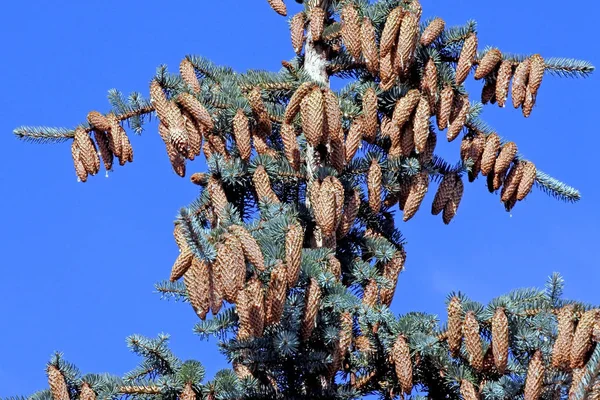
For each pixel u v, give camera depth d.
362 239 17.77
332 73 18.66
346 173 17.16
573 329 13.70
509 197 17.86
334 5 18.78
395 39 16.58
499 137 17.86
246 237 13.70
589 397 12.59
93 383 15.18
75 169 17.03
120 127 17.11
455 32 17.73
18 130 17.09
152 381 15.39
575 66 17.64
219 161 16.77
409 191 17.27
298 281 15.15
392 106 17.61
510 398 14.84
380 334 15.41
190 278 13.44
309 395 15.81
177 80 17.22
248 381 15.66
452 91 17.53
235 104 17.00
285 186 17.73
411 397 15.58
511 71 17.66
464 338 14.64
